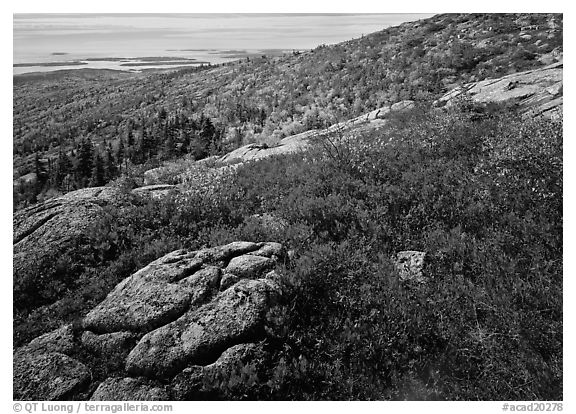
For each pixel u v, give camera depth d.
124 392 5.52
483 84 19.16
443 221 8.07
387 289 6.50
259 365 5.58
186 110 159.12
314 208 8.70
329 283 6.63
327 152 12.05
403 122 16.27
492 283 6.58
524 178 8.38
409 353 5.82
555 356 5.61
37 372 5.89
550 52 27.53
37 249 8.00
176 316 6.14
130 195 10.15
